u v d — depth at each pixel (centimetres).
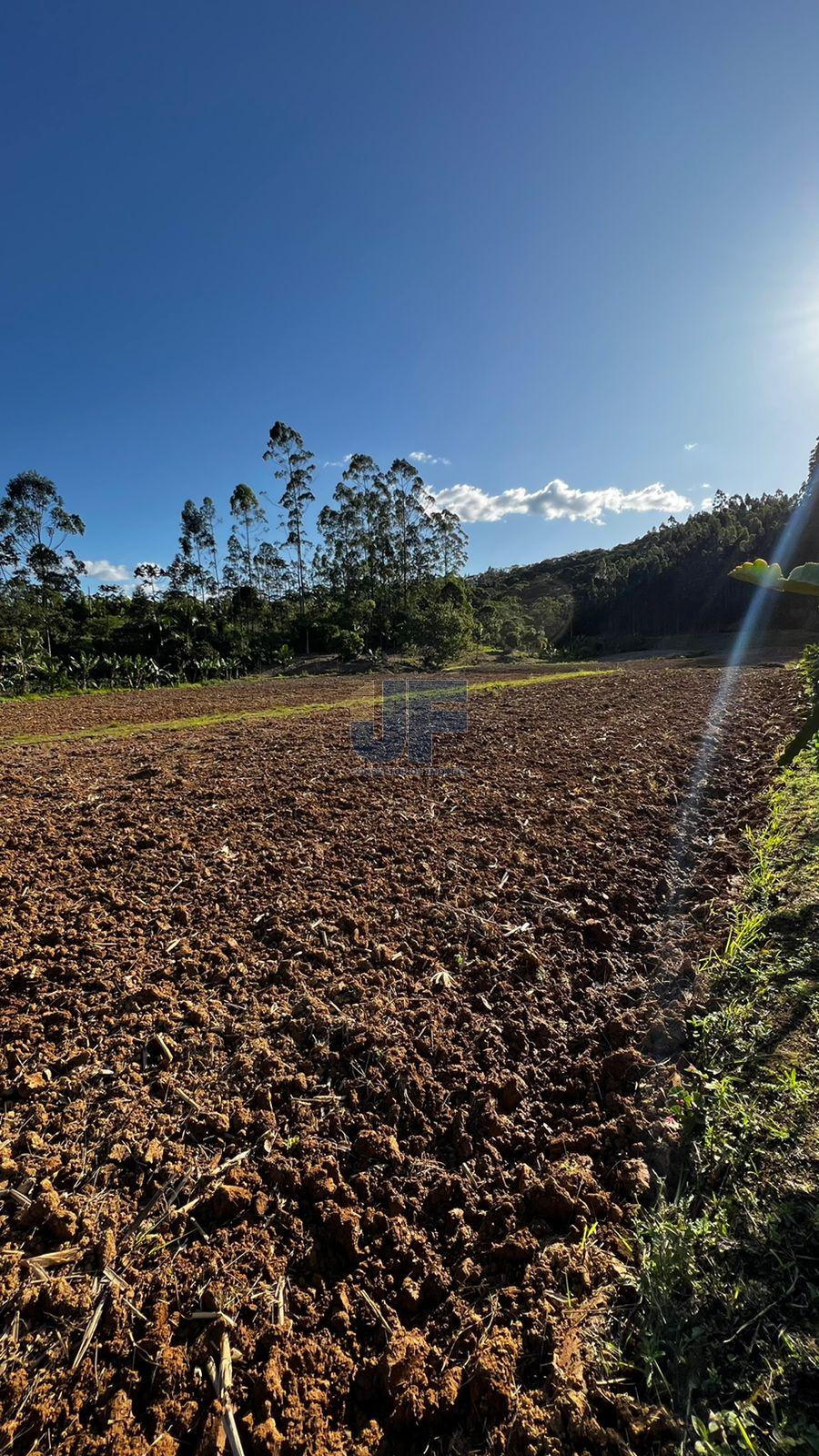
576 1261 170
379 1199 195
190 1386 148
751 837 410
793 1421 125
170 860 459
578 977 301
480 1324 159
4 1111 231
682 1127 205
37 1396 147
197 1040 264
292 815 551
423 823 516
